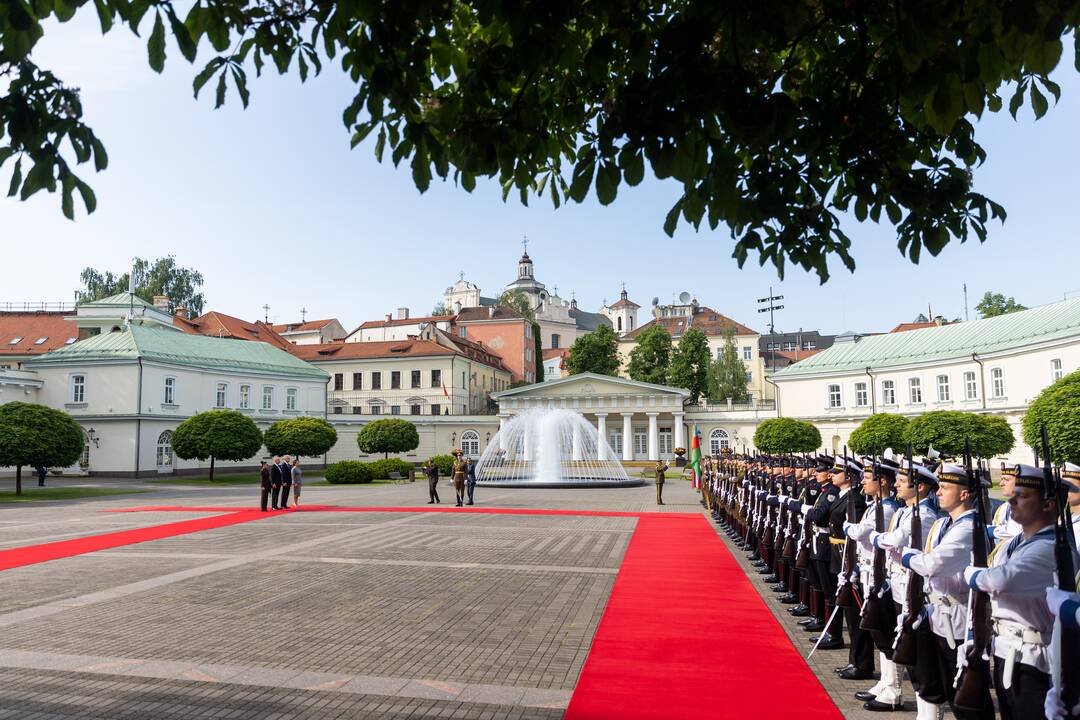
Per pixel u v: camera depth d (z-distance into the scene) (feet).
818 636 25.20
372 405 222.07
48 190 11.94
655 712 17.84
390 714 18.22
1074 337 120.57
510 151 14.11
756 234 16.60
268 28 13.93
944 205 15.14
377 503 88.22
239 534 55.83
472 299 352.90
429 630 26.37
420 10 12.16
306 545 49.42
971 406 146.51
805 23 13.98
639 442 219.20
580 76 15.85
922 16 11.03
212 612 29.32
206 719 17.90
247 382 177.06
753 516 42.45
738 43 11.87
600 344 253.65
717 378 232.53
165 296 211.61
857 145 14.38
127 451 146.10
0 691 19.95
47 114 11.80
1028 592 12.45
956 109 11.84
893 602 18.61
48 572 38.65
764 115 11.71
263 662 22.58
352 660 22.74
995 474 125.80
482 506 82.89
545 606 30.14
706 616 27.99
